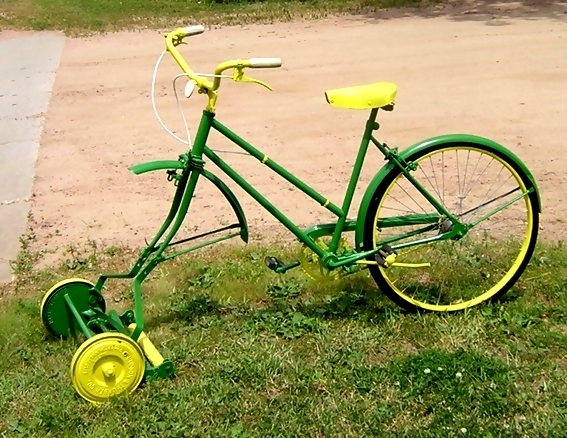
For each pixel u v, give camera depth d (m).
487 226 5.00
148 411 3.36
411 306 4.01
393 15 11.84
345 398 3.41
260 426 3.26
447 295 4.18
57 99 8.45
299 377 3.56
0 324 4.12
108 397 3.45
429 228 3.98
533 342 3.75
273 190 5.79
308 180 5.95
